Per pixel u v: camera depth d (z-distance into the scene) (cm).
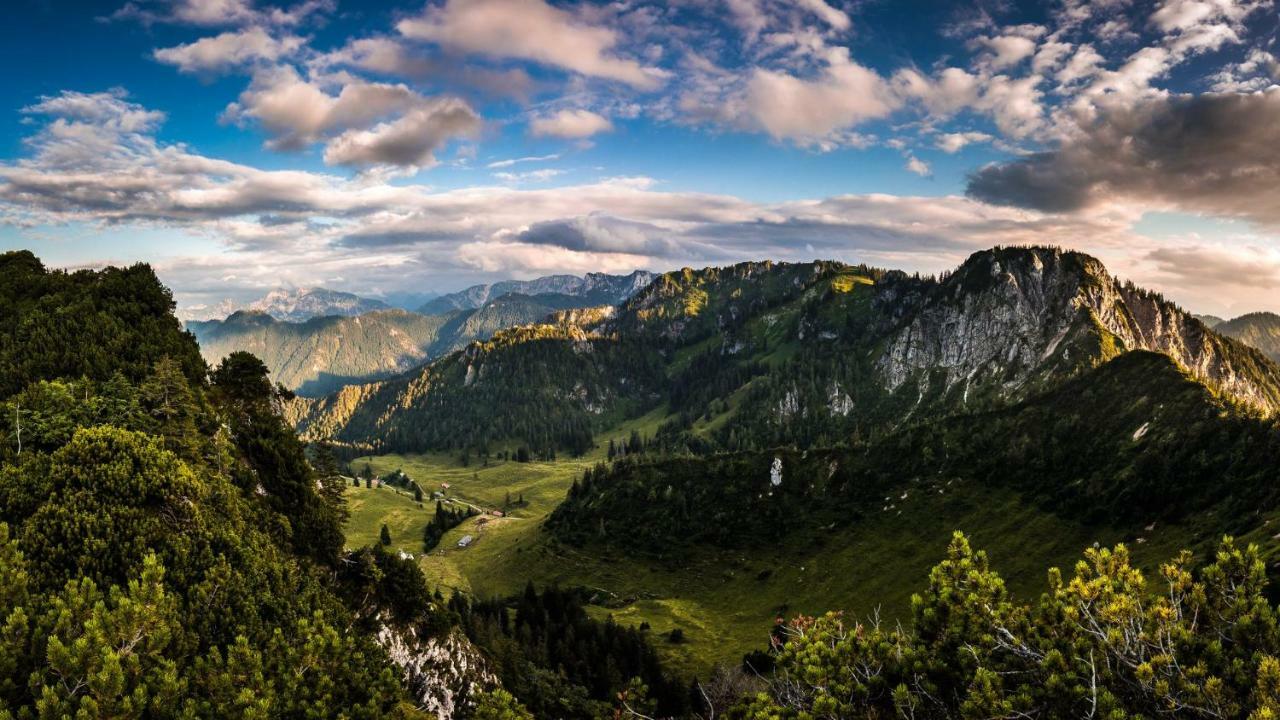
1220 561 1600
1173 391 16162
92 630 2439
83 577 2995
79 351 6894
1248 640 1476
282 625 3753
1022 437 17488
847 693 1777
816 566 15975
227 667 2894
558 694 8056
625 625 13912
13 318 7744
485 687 6825
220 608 3416
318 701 3072
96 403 5603
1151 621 1566
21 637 2461
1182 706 1380
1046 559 13525
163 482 4041
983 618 1784
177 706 2583
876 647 1870
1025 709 1512
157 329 8125
